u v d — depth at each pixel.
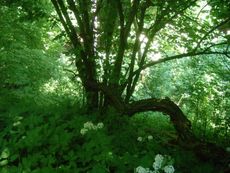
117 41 5.41
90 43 5.25
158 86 11.32
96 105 5.39
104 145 3.50
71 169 3.14
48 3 8.08
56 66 7.37
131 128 4.48
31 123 4.04
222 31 6.01
